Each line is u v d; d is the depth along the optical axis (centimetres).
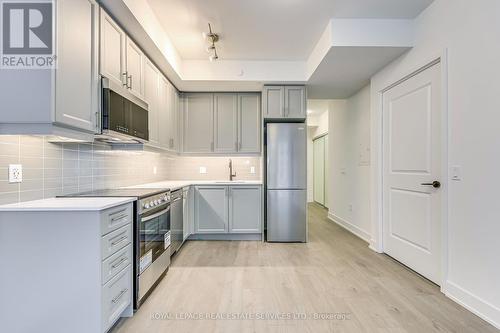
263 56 358
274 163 384
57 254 152
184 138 423
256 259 312
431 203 248
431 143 248
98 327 152
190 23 276
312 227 479
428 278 252
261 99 418
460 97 210
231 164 451
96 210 151
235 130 424
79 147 225
